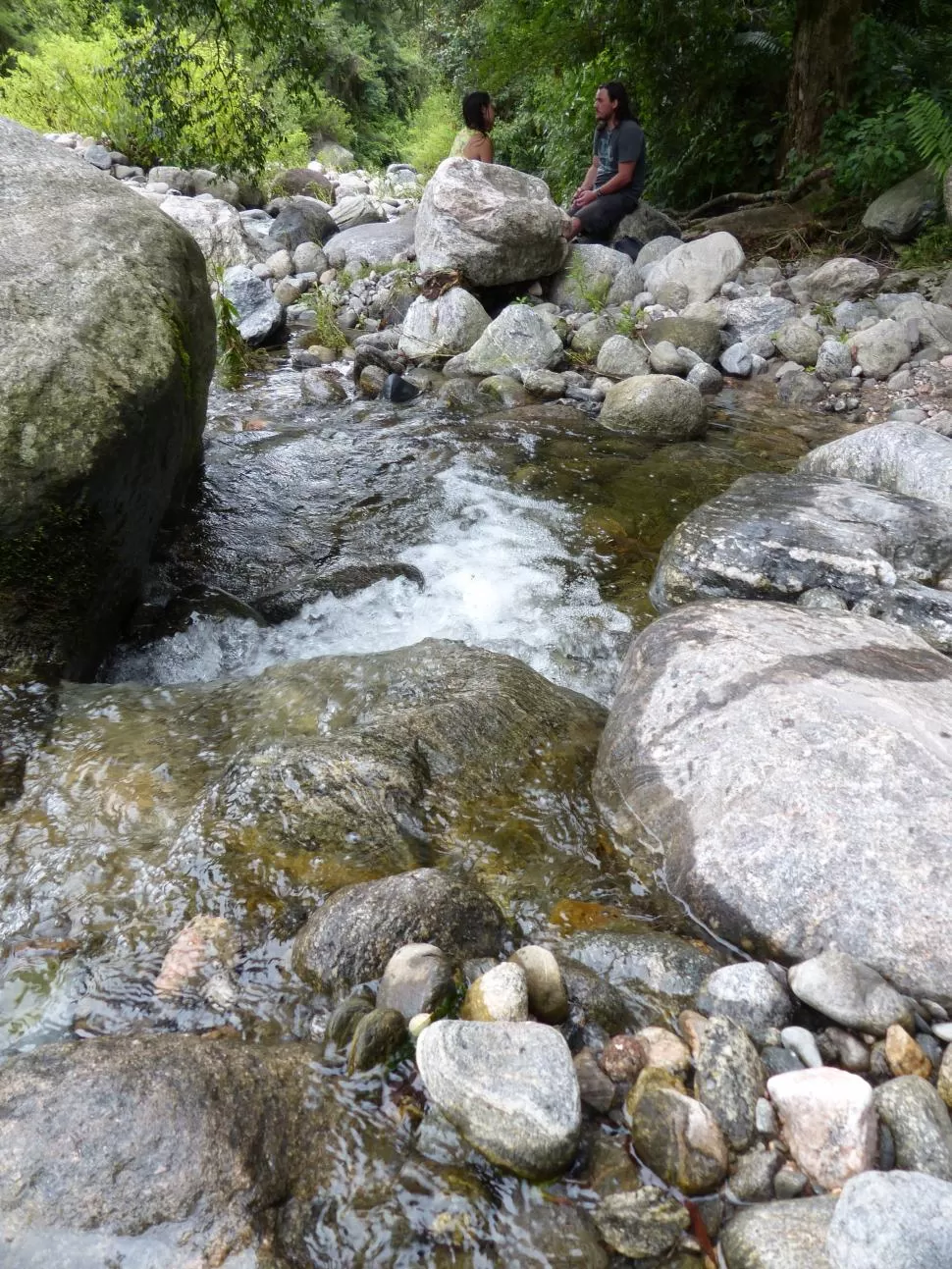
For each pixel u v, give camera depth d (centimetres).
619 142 922
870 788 215
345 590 388
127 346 329
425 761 255
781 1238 139
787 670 261
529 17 1233
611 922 215
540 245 784
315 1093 164
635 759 254
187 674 340
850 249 879
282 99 1794
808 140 1022
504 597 390
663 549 397
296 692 293
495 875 226
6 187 364
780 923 202
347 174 1870
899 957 189
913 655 284
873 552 356
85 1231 135
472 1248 145
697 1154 154
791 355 674
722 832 220
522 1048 163
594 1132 162
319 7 1145
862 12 970
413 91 2978
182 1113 150
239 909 211
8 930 206
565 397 631
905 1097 160
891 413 586
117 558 330
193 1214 139
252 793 238
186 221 1009
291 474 502
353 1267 141
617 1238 146
